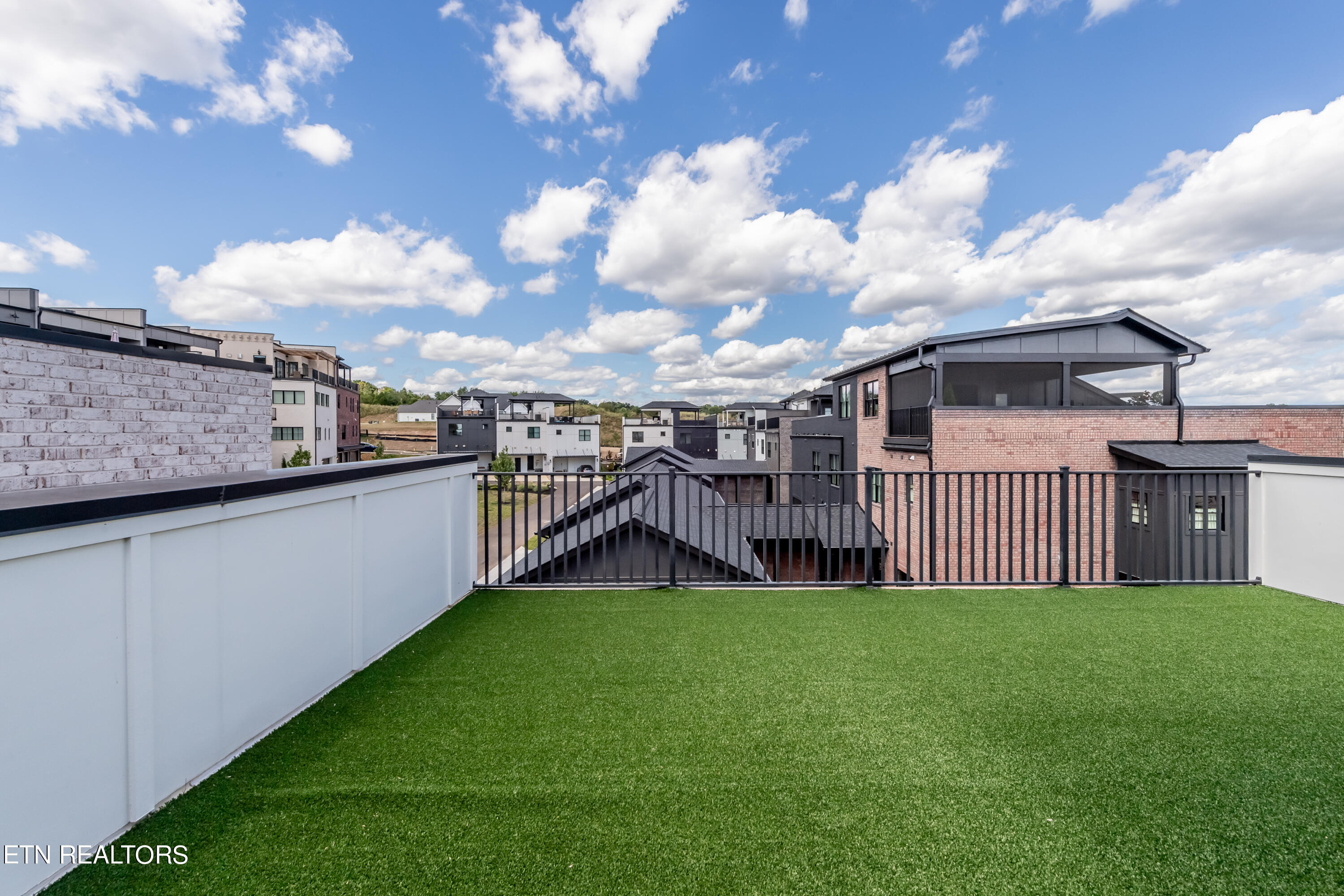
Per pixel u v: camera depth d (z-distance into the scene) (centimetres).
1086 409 1108
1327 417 1118
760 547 1264
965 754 180
